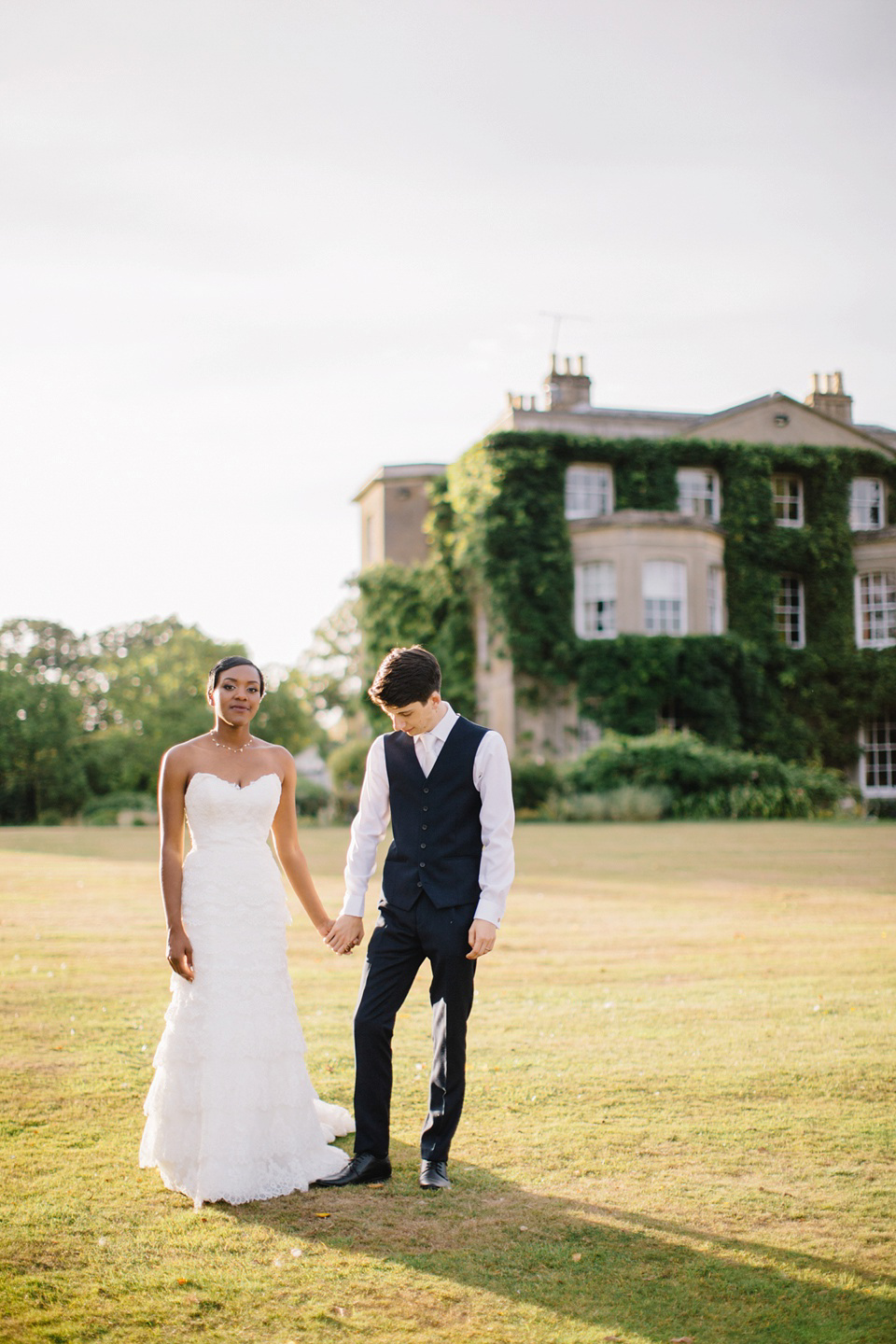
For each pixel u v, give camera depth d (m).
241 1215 3.07
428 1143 3.37
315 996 5.87
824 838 17.02
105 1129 3.73
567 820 22.50
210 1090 3.21
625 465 27.48
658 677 25.55
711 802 23.22
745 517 28.02
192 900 3.40
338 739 41.81
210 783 3.45
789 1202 3.14
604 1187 3.25
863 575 29.16
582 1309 2.52
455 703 28.17
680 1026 5.16
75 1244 2.85
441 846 3.50
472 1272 2.71
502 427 28.89
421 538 33.09
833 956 7.05
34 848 17.25
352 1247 2.86
